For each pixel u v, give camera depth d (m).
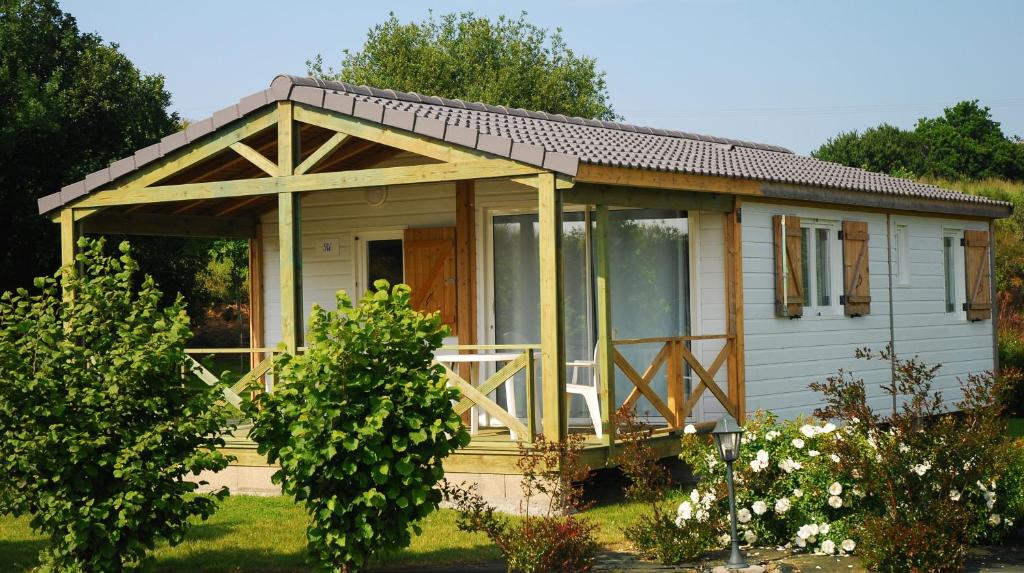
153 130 25.59
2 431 6.89
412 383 6.91
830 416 8.09
